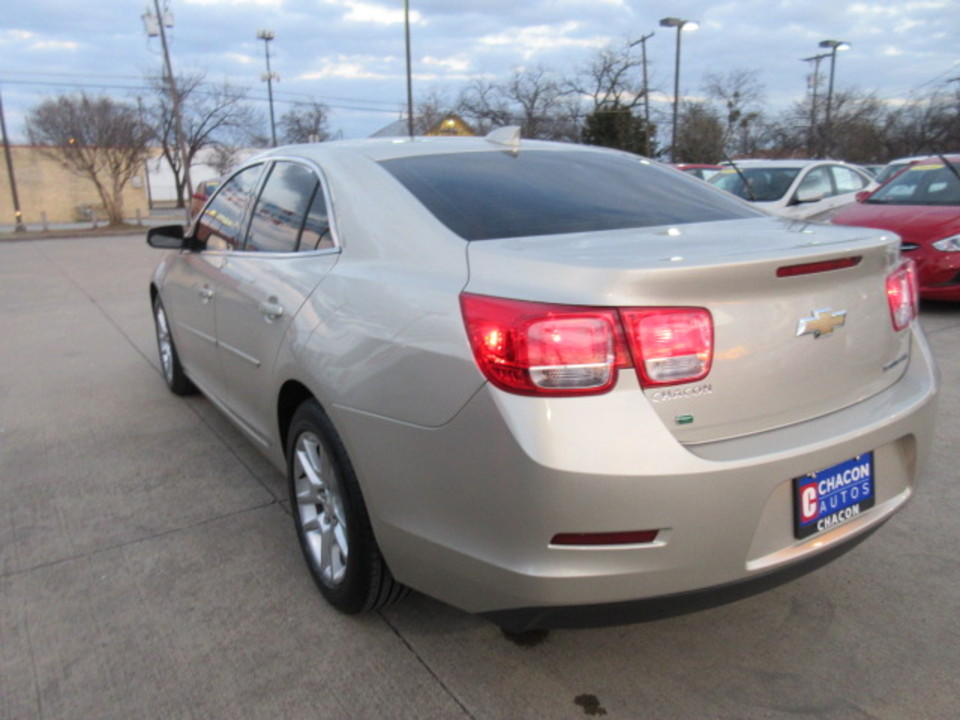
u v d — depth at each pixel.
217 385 4.00
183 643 2.60
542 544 1.93
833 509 2.19
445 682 2.39
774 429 2.12
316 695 2.34
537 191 2.76
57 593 2.91
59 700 2.34
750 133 48.81
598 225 2.54
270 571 3.05
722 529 1.97
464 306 2.08
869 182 10.98
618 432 1.88
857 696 2.30
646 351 1.91
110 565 3.11
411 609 2.78
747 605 2.77
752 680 2.38
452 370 2.05
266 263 3.21
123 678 2.43
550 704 2.29
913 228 7.34
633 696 2.32
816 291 2.17
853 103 47.22
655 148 44.84
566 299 1.93
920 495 3.56
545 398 1.90
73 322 8.49
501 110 46.22
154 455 4.28
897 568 2.98
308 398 2.83
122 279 12.76
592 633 2.63
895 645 2.53
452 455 2.06
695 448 1.98
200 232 4.23
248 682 2.40
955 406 4.70
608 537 1.92
